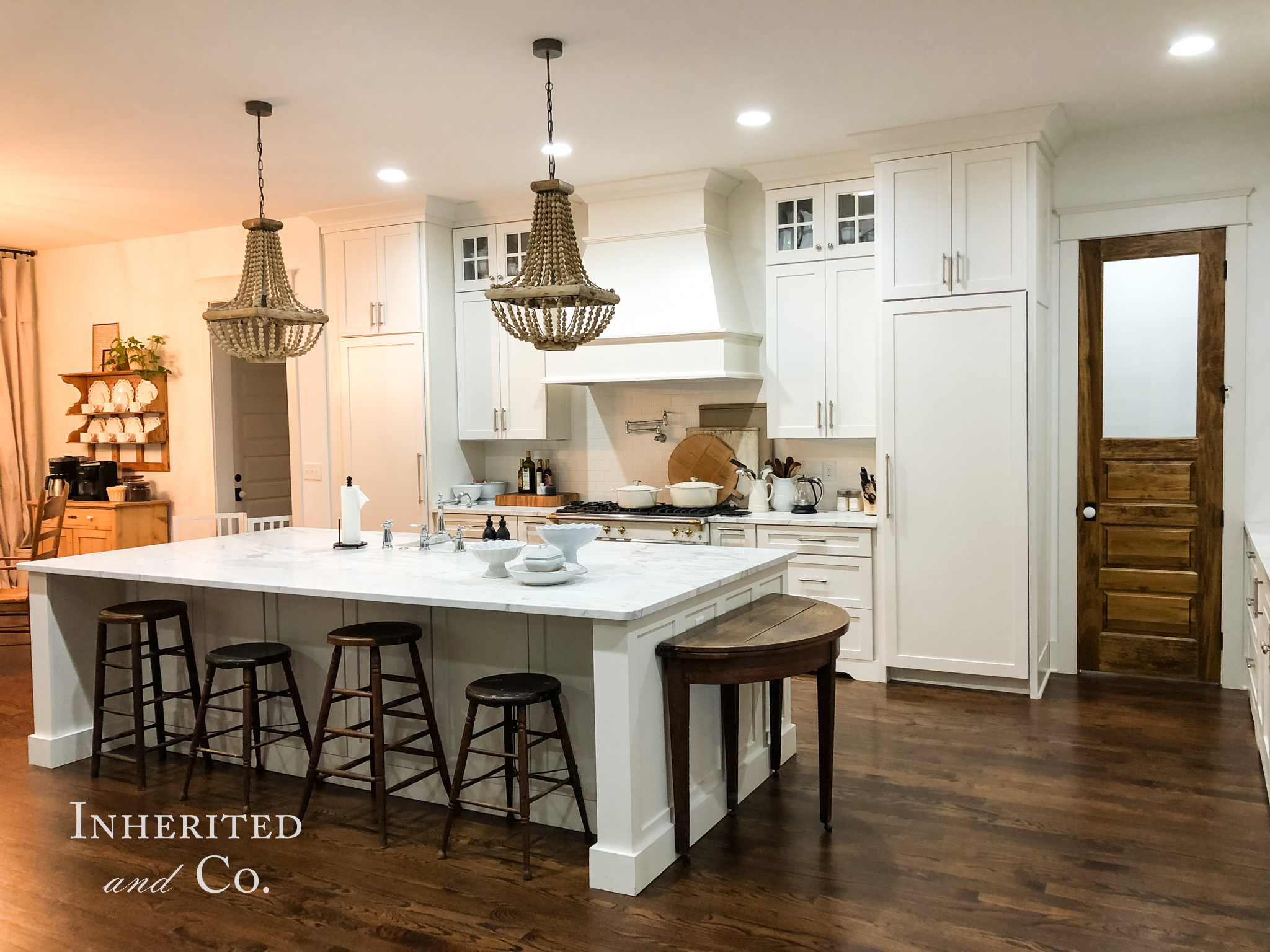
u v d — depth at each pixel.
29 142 4.76
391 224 6.26
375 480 6.44
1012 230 4.62
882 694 4.83
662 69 3.91
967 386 4.75
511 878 2.90
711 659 2.90
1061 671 5.18
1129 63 3.93
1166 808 3.33
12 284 7.48
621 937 2.55
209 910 2.73
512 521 5.98
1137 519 5.00
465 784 3.05
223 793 3.63
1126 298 4.96
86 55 3.66
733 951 2.48
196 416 7.05
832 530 5.12
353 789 3.67
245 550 4.25
